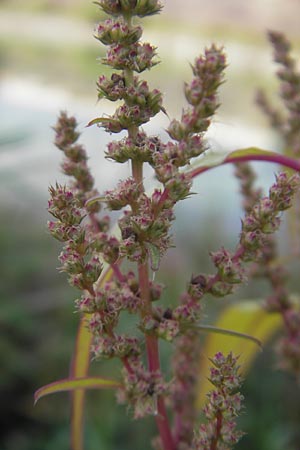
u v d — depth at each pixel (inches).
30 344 18.5
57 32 68.2
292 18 70.9
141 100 6.7
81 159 8.3
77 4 78.0
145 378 7.2
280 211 7.3
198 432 7.7
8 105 41.3
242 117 41.1
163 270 20.1
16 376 17.7
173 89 44.9
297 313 10.2
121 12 6.7
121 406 16.0
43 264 19.9
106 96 6.7
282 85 10.5
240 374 7.1
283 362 10.2
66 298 19.1
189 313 7.2
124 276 7.6
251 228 7.3
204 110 6.7
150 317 7.2
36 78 50.3
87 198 8.0
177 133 6.7
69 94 44.6
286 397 17.0
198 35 65.6
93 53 58.6
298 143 10.4
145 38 63.2
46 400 17.6
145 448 15.5
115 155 6.8
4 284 18.5
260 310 10.7
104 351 7.1
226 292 7.4
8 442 16.5
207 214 26.0
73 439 9.0
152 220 6.6
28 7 76.4
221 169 30.4
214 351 10.6
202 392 9.8
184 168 8.1
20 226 21.4
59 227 6.8
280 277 10.2
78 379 7.4
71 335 18.8
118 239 7.6
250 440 15.7
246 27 68.1
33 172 20.1
